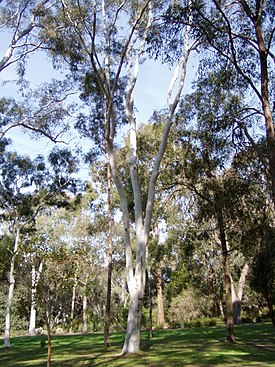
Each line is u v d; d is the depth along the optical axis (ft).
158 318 122.42
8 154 89.45
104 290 124.88
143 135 73.61
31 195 91.04
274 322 81.30
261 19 41.32
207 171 58.59
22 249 39.17
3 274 51.01
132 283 51.19
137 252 51.93
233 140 52.06
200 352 49.26
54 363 45.16
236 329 84.02
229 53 44.09
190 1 41.29
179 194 65.00
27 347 70.95
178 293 136.26
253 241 60.03
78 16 53.78
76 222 119.65
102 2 57.47
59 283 39.60
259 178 54.24
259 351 49.55
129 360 44.11
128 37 53.57
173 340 67.67
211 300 126.52
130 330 49.96
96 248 111.96
